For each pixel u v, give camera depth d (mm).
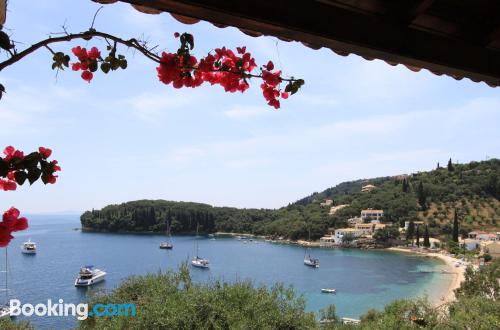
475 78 2623
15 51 1469
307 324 14070
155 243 107312
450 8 2299
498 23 2408
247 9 1724
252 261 77000
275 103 2074
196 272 64062
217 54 1950
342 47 2088
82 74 1789
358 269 67562
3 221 1457
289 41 2020
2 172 1476
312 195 182750
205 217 136375
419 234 97000
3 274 57594
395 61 2314
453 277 59719
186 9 1664
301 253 89750
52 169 1570
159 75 1857
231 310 13188
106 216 138250
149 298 13703
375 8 2082
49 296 43594
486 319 14609
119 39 1737
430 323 14359
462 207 102938
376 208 113312
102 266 67375
